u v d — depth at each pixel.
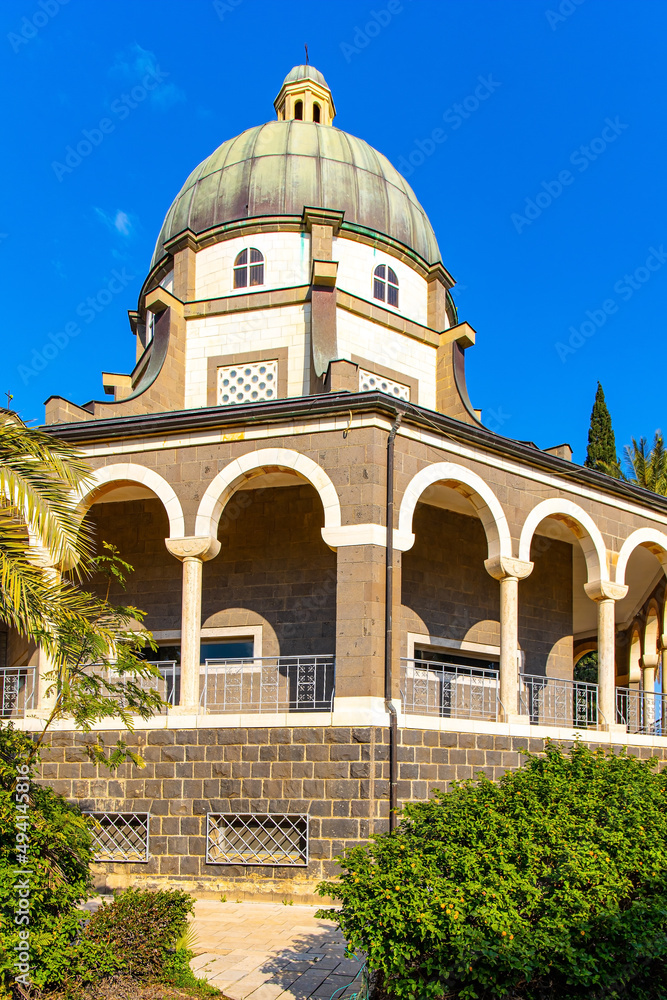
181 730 14.34
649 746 17.19
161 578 18.11
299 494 17.66
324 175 21.34
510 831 8.00
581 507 17.50
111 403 18.25
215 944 10.70
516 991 7.41
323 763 13.57
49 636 9.82
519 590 20.02
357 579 14.03
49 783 14.67
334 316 19.11
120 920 8.86
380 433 14.61
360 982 8.94
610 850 7.97
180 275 20.75
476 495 15.84
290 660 16.97
